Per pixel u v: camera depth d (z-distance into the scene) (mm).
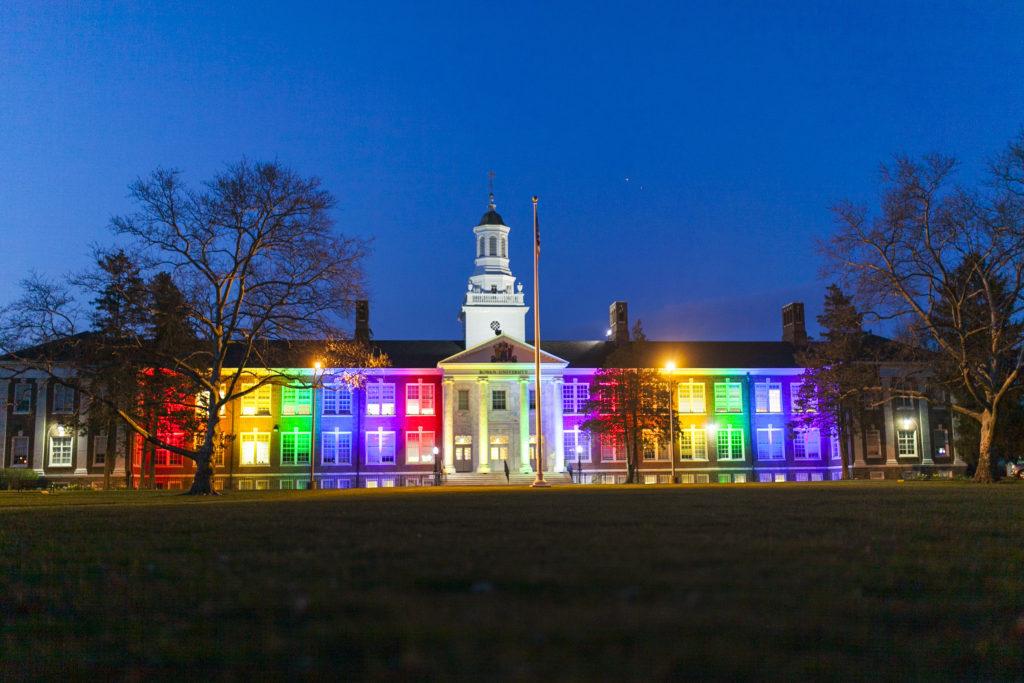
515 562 9312
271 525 14906
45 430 75375
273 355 49344
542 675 5691
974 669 6223
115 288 43469
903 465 83812
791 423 80188
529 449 80688
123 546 12477
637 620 6809
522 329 86062
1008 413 58969
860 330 72750
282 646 6566
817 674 5953
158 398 53625
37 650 7164
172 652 6723
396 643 6457
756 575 8484
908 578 8688
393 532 12984
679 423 73875
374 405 80938
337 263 44875
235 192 43344
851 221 49156
